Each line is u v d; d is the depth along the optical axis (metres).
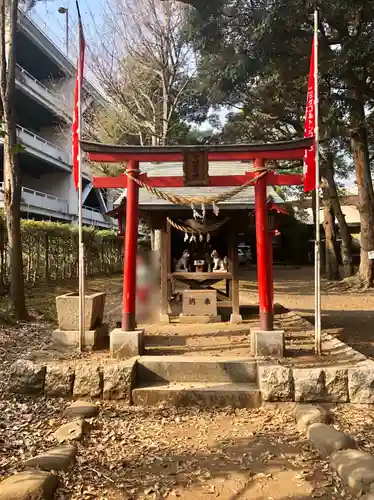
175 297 8.90
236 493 3.23
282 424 4.43
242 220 8.09
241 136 19.53
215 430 4.34
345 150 20.31
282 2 10.89
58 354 5.68
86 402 4.88
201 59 14.66
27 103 23.31
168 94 18.02
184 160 5.70
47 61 23.58
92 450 3.87
